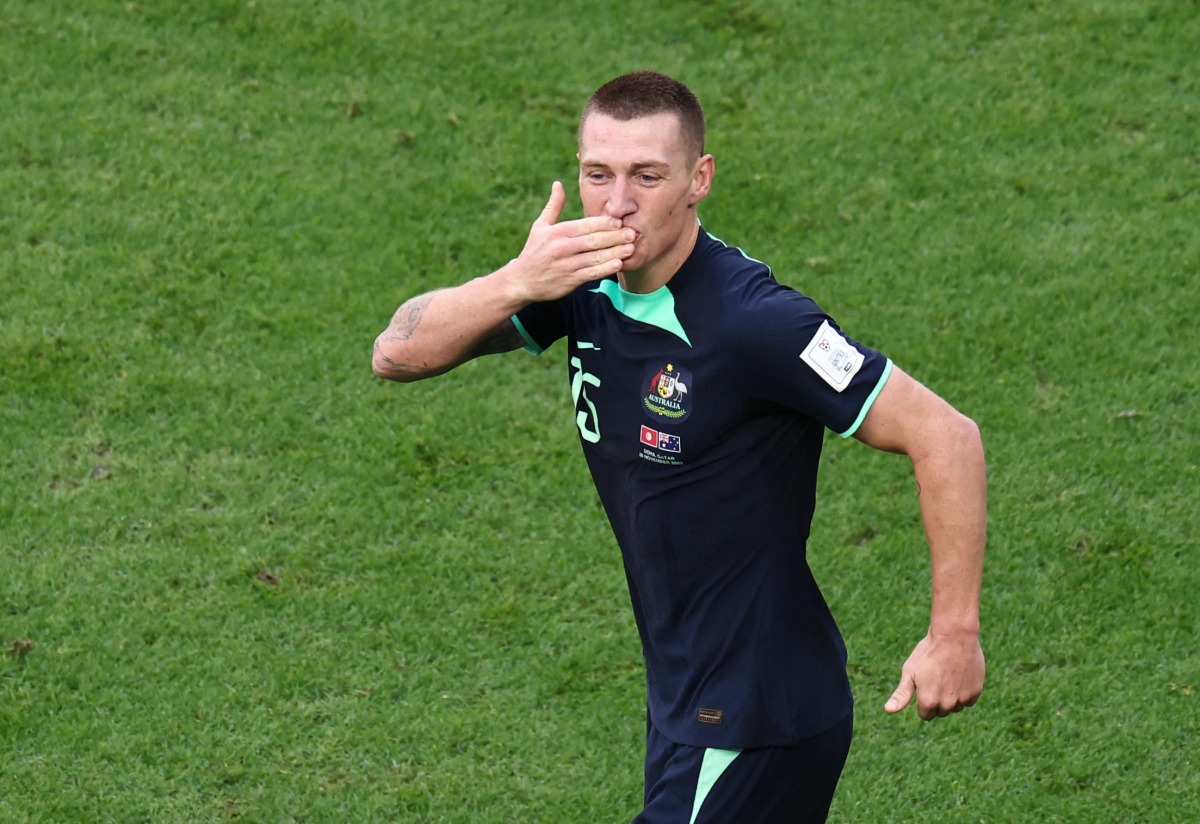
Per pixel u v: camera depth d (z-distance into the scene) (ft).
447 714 62.13
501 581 69.62
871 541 72.64
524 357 84.28
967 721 62.23
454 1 113.29
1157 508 73.97
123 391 79.82
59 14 108.47
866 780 59.41
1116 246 93.30
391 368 44.83
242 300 86.69
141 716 61.26
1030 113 105.19
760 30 112.57
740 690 42.70
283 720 61.41
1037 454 77.71
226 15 109.50
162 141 98.53
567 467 76.59
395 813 57.36
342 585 68.85
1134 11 114.01
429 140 100.53
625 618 67.82
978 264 91.86
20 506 72.38
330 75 105.40
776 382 39.52
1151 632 66.64
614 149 39.06
